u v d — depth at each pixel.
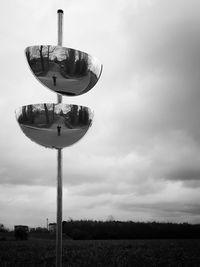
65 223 34.66
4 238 28.84
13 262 12.16
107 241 27.34
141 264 12.07
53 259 12.80
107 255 14.26
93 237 34.41
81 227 34.41
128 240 29.30
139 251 16.09
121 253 15.12
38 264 11.70
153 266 11.72
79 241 27.42
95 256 13.92
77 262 12.40
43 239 28.97
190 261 13.00
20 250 16.36
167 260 13.09
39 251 15.70
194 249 17.48
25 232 28.27
